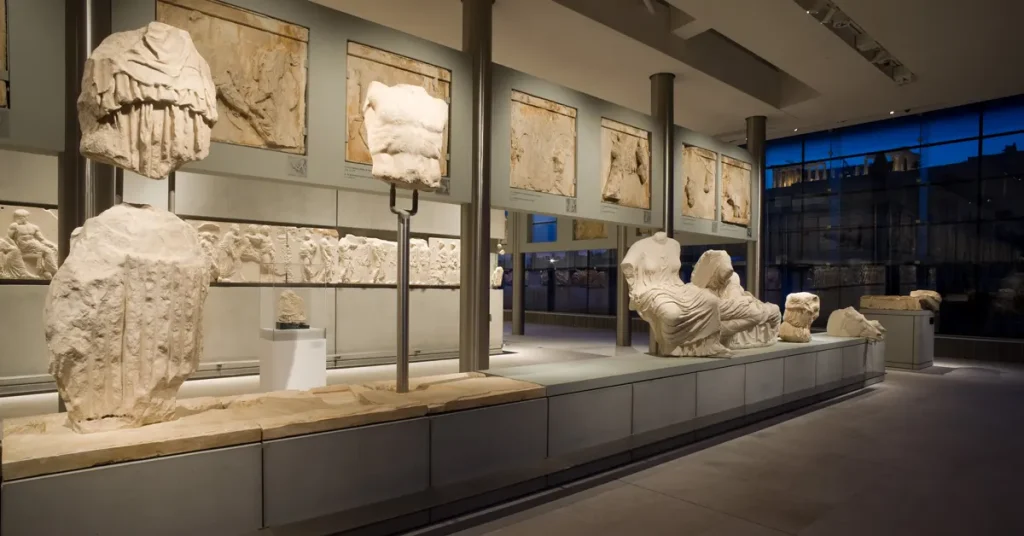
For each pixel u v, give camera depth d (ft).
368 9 23.44
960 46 27.35
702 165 30.37
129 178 23.26
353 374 27.07
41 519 7.98
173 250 10.07
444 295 32.96
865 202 47.98
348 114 16.38
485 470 13.00
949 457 17.57
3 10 11.71
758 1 22.88
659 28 26.09
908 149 45.42
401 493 11.55
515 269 51.67
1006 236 40.88
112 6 12.78
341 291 28.94
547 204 22.08
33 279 22.45
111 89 9.67
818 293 51.08
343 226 29.53
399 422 11.51
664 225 27.55
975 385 30.78
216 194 25.80
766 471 16.14
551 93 22.25
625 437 16.55
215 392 22.40
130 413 9.62
